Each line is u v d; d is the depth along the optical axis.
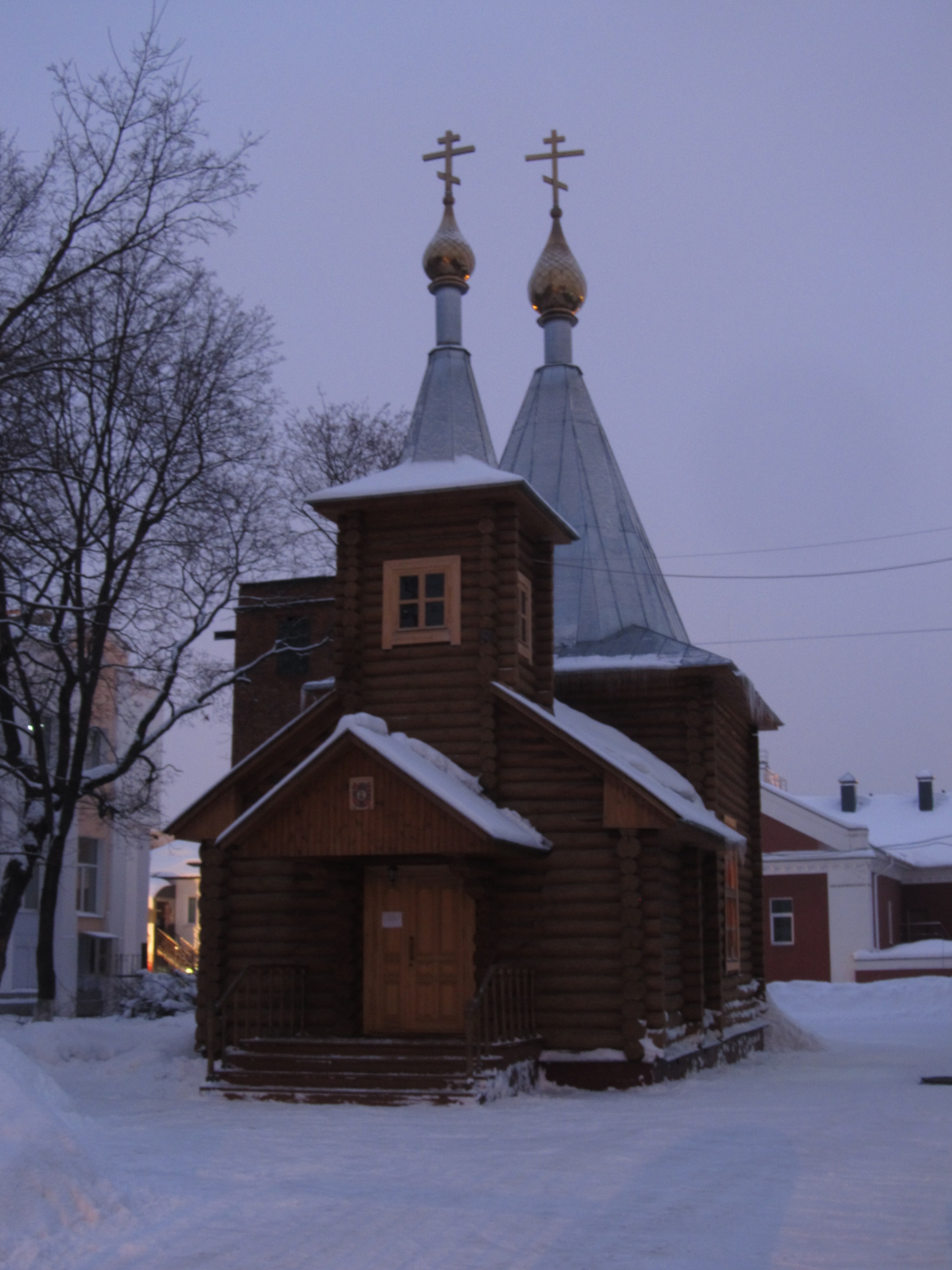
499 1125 13.95
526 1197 9.85
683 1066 19.44
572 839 18.64
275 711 35.69
